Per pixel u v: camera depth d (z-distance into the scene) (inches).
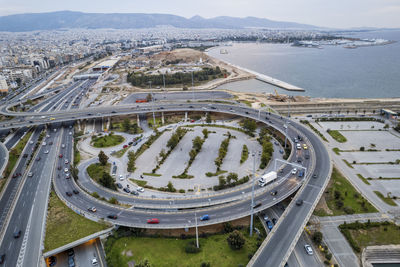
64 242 3806.6
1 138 7854.3
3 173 5753.0
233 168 5920.3
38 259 3570.4
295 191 4859.7
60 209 4579.2
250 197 4576.8
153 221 4023.1
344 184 5255.9
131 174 5876.0
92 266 3602.4
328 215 4414.4
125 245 3863.2
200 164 6190.9
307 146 6397.6
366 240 3890.3
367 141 7293.3
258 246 3750.0
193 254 3663.9
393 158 6323.8
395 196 4864.7
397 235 3949.3
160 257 3634.4
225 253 3656.5
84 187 5324.8
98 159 6628.9
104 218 4212.6
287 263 3535.9
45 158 6653.5
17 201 4913.9
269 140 7062.0
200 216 4151.1
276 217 4362.7
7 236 4028.1
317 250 3745.1
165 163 6318.9
